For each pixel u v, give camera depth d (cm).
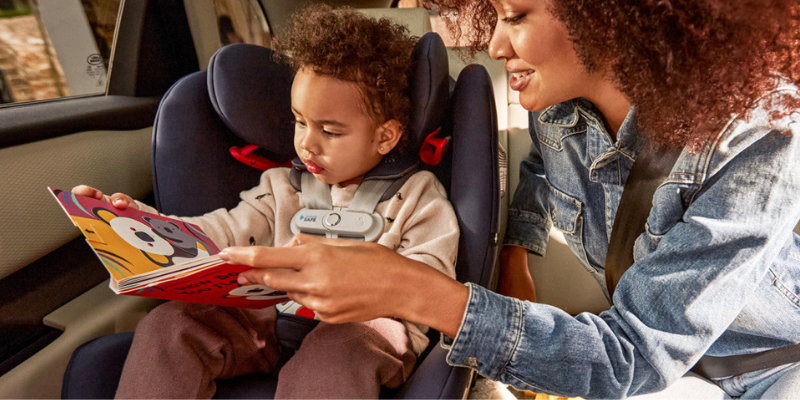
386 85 92
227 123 102
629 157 80
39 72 118
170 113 103
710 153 63
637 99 61
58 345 93
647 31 55
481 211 94
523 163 120
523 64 73
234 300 71
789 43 55
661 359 65
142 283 59
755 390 81
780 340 75
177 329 78
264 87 103
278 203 105
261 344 88
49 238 98
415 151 107
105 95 129
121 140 116
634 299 67
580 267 139
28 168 93
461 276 96
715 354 83
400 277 62
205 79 108
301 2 136
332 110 91
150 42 132
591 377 67
